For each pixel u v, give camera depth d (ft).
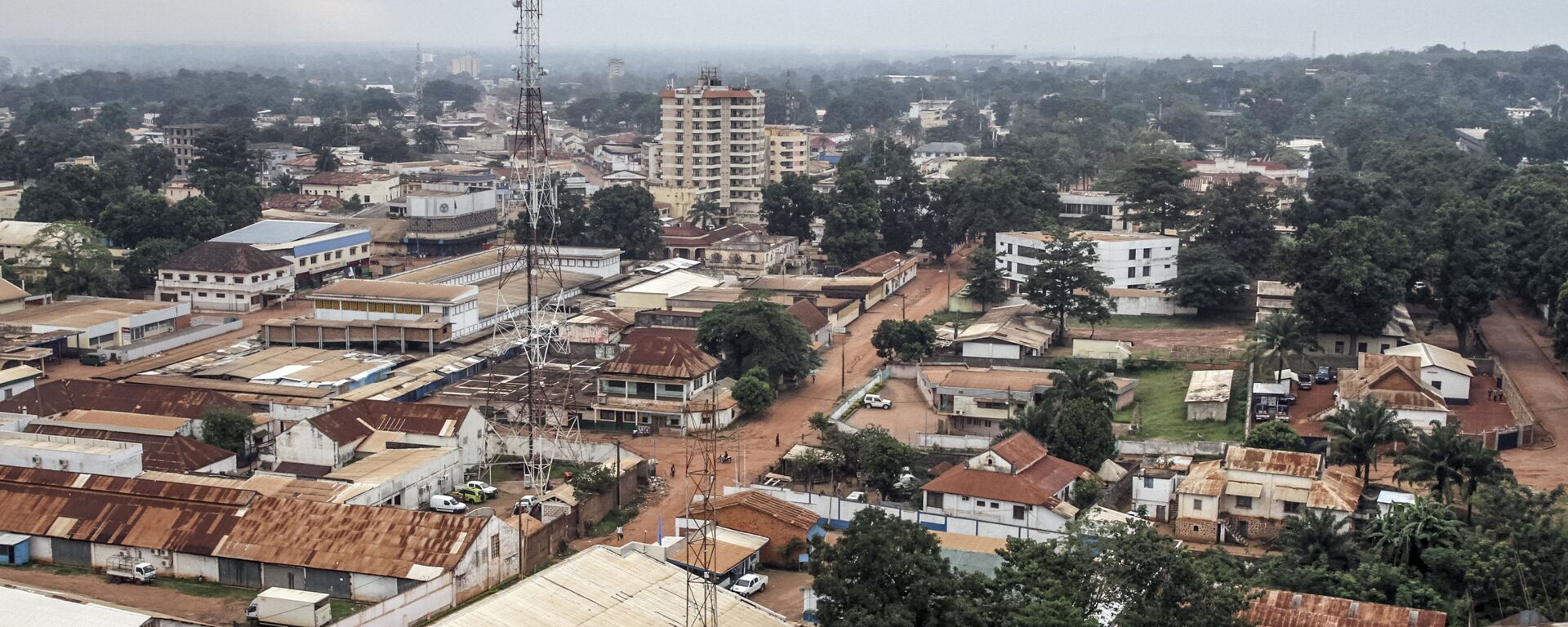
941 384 441.27
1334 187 624.18
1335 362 463.01
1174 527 342.85
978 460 346.95
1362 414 345.92
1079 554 242.37
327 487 332.19
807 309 549.13
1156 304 565.12
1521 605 259.80
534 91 400.47
